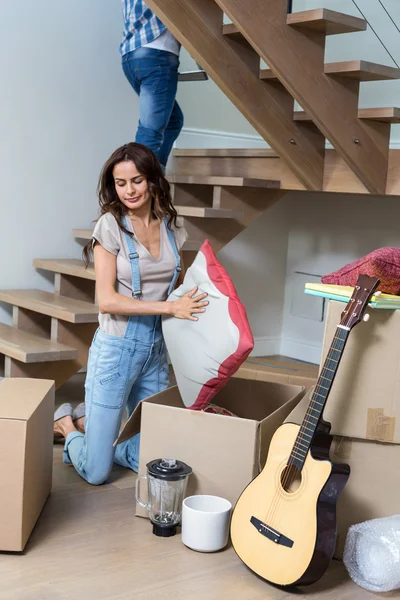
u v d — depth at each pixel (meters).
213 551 2.12
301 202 4.82
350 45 4.48
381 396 2.08
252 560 1.98
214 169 4.01
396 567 1.96
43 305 3.45
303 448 1.99
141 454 2.31
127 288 2.45
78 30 3.99
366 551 1.99
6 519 2.00
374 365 2.08
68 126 4.03
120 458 2.76
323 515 1.90
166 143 3.56
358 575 2.01
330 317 2.12
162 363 2.61
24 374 3.35
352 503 2.14
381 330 2.07
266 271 4.83
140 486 2.32
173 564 2.04
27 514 2.07
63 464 2.76
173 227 2.54
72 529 2.22
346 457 2.15
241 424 2.19
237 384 2.67
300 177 3.52
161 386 2.62
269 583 1.97
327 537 1.88
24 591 1.86
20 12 3.79
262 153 3.71
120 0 4.11
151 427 2.29
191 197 3.95
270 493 2.02
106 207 2.42
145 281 2.46
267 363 3.77
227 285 2.28
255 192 3.74
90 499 2.45
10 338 3.45
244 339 2.17
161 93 3.24
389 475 2.13
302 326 4.84
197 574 2.00
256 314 4.82
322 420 2.03
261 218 4.74
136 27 3.21
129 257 2.41
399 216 4.23
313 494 1.92
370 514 2.14
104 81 4.12
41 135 3.94
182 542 2.18
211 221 3.62
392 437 2.09
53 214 4.04
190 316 2.31
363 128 3.25
